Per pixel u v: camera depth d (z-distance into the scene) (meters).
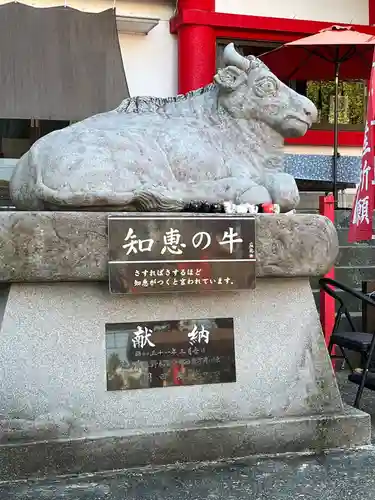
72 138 3.57
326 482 3.13
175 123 3.91
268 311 3.60
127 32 8.19
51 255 3.16
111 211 3.46
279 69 8.52
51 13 7.30
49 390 3.20
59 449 3.12
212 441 3.35
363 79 9.02
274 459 3.41
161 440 3.27
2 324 3.19
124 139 3.58
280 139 4.02
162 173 3.59
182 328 3.43
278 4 8.70
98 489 3.01
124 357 3.33
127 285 3.23
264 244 3.46
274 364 3.56
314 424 3.53
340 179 8.48
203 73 8.08
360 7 9.07
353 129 9.37
